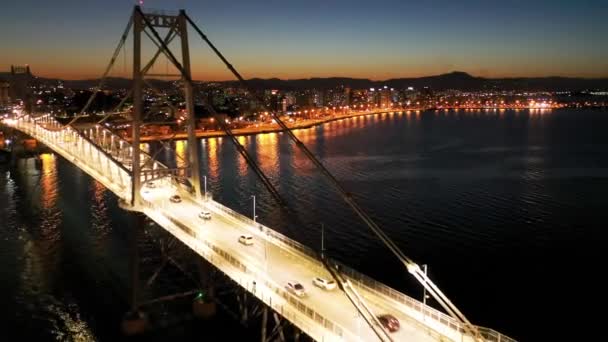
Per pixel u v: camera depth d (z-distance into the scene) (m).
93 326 49.78
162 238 62.84
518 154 168.38
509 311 53.75
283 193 105.44
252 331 47.53
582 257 68.56
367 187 112.69
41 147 148.12
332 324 33.00
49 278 60.53
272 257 46.31
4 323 49.91
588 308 54.34
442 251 70.56
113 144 89.56
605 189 109.75
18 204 94.12
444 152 175.75
